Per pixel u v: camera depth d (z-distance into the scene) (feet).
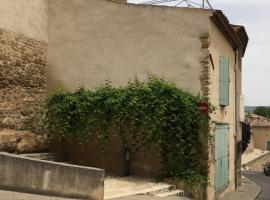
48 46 47.57
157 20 43.62
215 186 45.09
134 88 42.04
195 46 42.34
